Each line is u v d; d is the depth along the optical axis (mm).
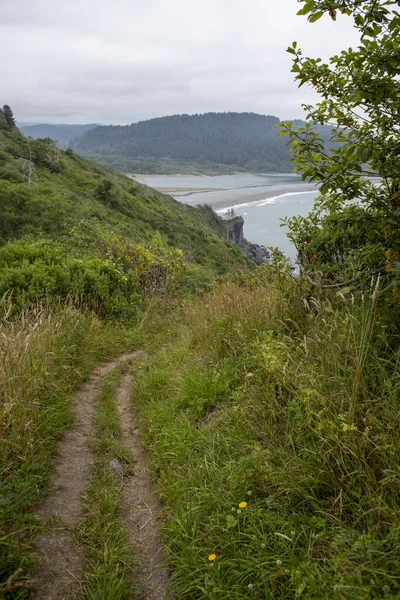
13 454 2969
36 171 67625
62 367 4746
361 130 3176
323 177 3236
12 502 2527
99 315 7797
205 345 5195
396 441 2268
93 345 6160
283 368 3133
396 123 3021
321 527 2182
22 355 3908
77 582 2240
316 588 1815
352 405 2494
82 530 2582
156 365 5523
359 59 2846
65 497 2889
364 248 3361
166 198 100875
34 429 3332
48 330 5047
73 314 6453
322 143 3303
